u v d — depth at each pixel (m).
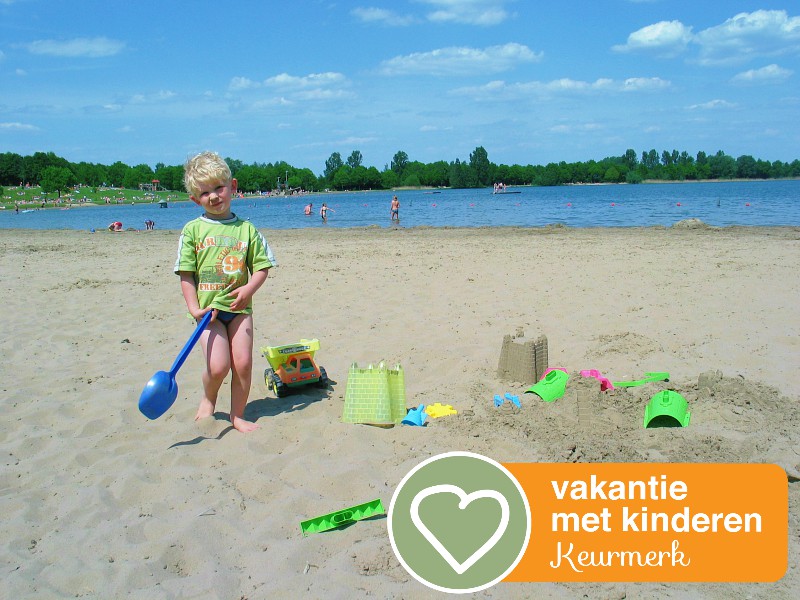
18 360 6.88
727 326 7.44
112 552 3.37
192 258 5.05
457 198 80.31
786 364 6.14
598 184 187.12
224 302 5.01
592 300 9.05
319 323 8.20
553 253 14.46
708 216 31.38
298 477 4.11
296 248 17.61
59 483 4.16
